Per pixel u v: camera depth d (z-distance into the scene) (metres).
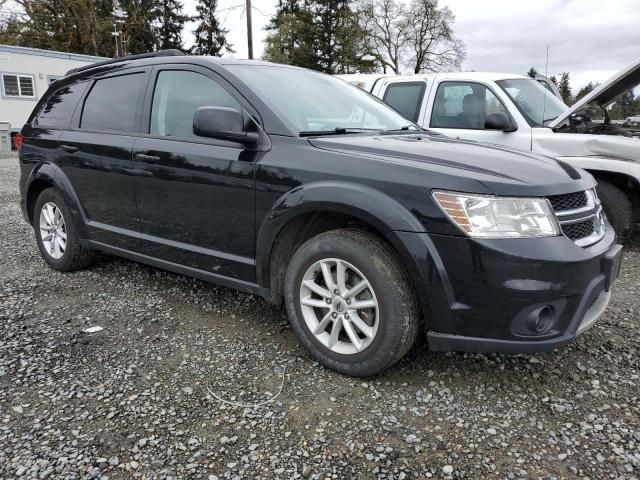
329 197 2.64
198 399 2.57
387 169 2.57
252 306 3.78
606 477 2.05
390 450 2.20
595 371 2.87
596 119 5.45
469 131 5.69
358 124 3.53
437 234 2.40
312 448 2.21
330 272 2.79
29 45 38.53
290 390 2.65
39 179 4.53
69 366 2.88
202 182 3.23
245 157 3.03
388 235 2.49
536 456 2.17
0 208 8.23
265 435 2.29
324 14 39.19
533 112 5.60
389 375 2.80
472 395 2.62
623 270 4.76
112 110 3.98
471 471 2.08
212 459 2.13
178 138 3.44
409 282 2.57
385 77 6.70
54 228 4.55
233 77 3.28
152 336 3.27
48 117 4.59
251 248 3.08
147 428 2.33
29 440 2.24
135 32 42.94
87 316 3.59
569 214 2.54
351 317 2.71
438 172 2.47
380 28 41.03
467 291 2.39
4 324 3.43
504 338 2.40
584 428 2.36
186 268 3.49
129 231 3.83
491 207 2.36
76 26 38.31
